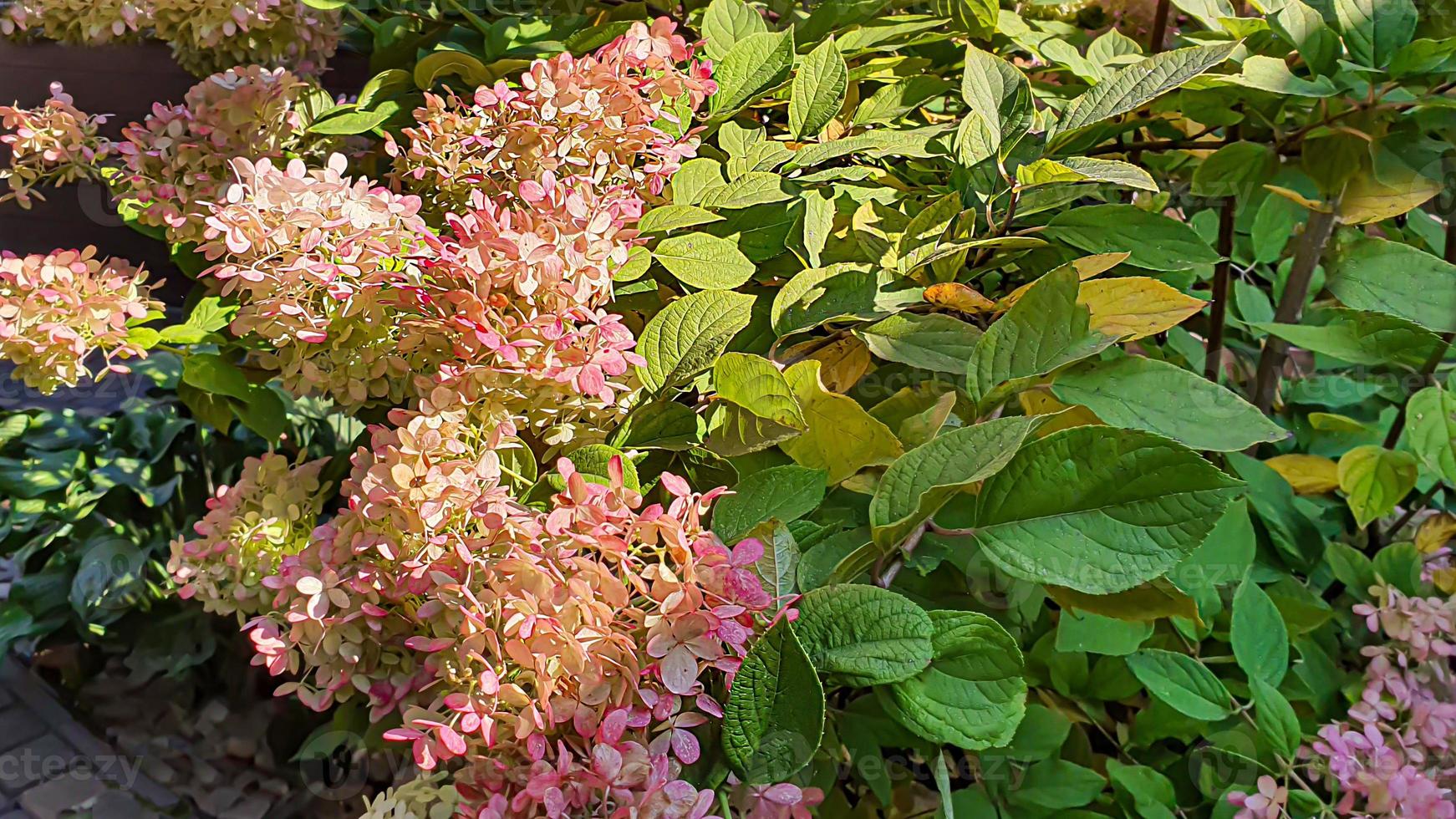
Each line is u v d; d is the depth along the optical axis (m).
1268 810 0.65
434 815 0.55
